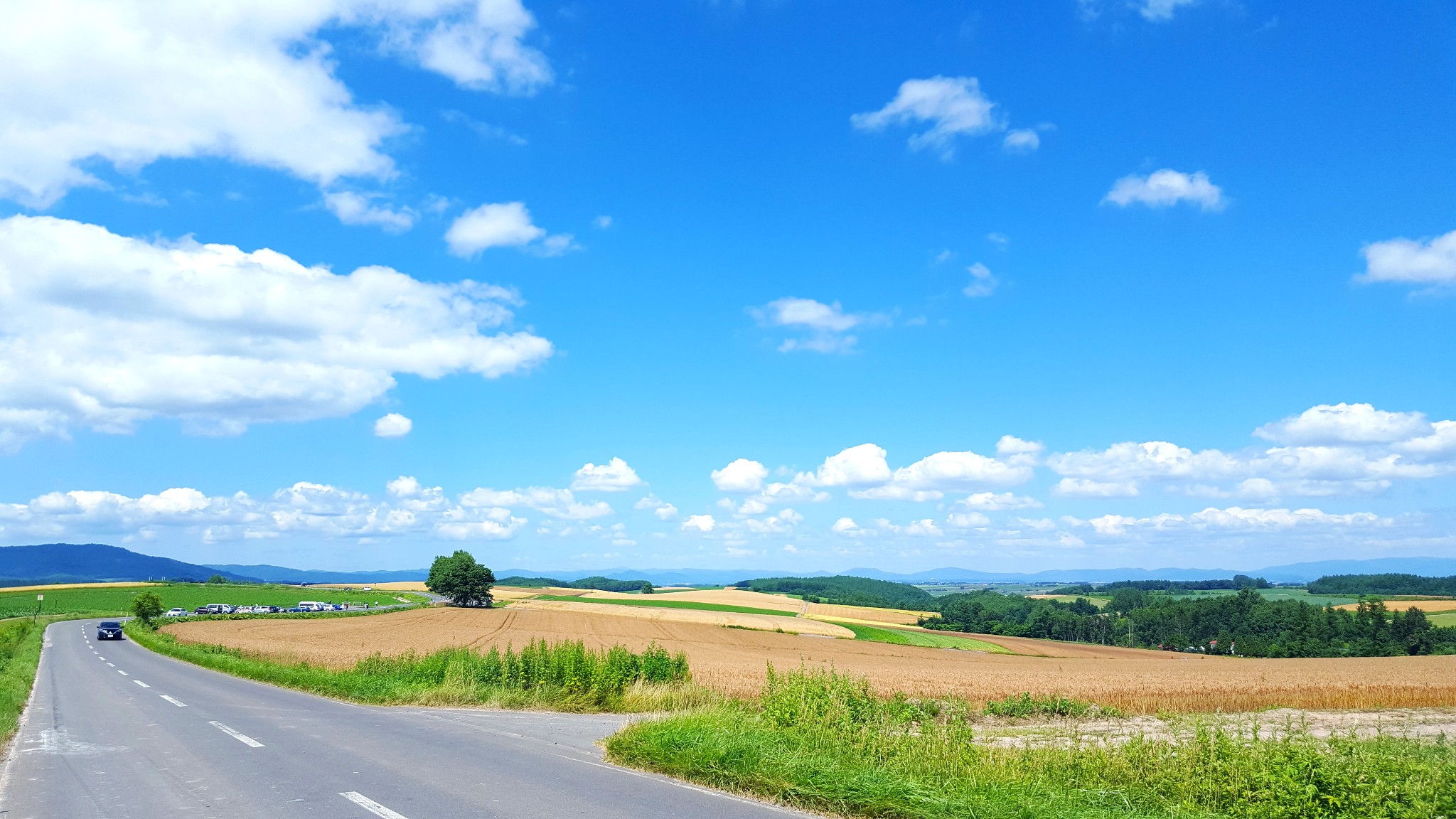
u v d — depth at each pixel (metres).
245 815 8.73
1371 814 8.36
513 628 90.44
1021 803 8.43
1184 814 8.55
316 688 25.05
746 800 9.42
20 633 56.31
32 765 11.94
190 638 66.62
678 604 144.12
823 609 145.62
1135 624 131.25
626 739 12.26
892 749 10.98
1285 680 43.09
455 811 8.77
